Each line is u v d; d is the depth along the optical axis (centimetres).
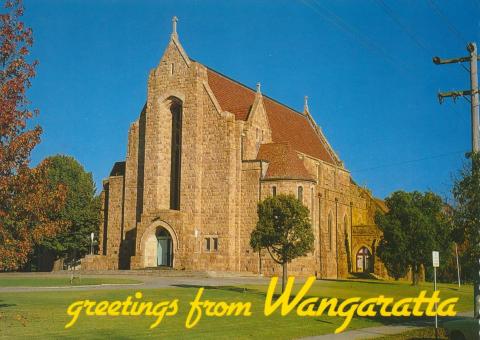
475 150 3031
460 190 2964
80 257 8956
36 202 2678
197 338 2495
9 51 2609
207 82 7306
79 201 8638
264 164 6962
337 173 9262
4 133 2533
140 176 7512
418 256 6512
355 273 8706
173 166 7356
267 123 7638
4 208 2602
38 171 2678
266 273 6725
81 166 8925
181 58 7281
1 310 3083
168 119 7406
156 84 7369
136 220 7444
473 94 3081
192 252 6831
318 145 9531
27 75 2628
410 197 6712
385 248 6706
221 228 6869
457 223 2986
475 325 2453
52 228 2816
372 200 9900
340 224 8625
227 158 6938
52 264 9156
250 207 6912
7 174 2572
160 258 7006
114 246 7631
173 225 6819
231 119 7012
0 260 2608
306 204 6900
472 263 2864
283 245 4488
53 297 3709
